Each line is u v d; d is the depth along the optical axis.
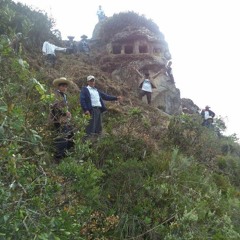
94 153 6.84
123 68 16.73
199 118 11.02
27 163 3.67
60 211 3.49
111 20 19.94
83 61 16.80
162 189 6.30
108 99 8.25
